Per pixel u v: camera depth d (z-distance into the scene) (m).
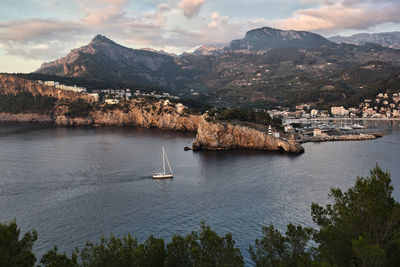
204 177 144.00
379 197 37.00
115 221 93.62
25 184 127.88
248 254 73.38
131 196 116.56
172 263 42.62
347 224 38.81
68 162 168.88
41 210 101.62
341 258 36.22
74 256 39.53
